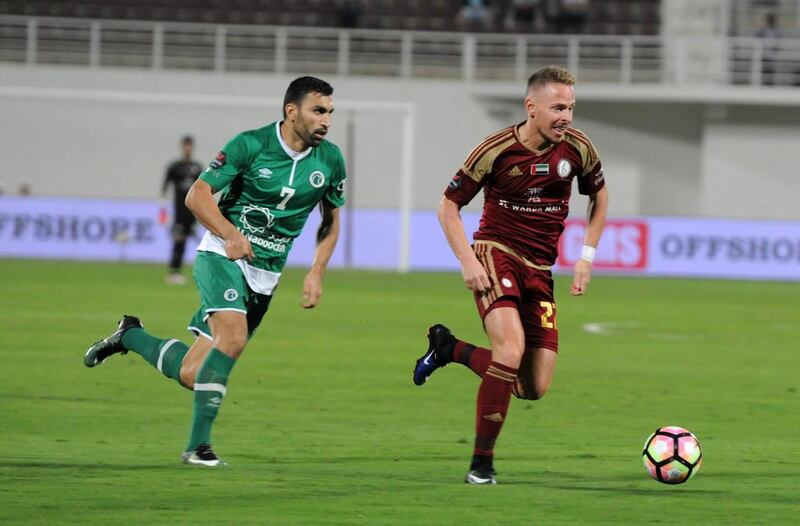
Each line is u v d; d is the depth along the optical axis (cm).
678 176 10606
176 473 2136
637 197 10588
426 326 5150
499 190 2173
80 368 3666
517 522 1809
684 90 10162
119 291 6291
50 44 10844
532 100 2116
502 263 2158
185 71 10106
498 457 2427
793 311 6341
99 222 8781
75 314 5153
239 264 2245
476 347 2275
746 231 8750
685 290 7594
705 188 10481
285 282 7369
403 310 5812
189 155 6838
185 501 1902
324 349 4331
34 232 8762
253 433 2655
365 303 6131
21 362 3747
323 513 1841
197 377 2209
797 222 8719
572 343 4738
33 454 2306
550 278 2220
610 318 5791
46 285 6550
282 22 11062
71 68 10062
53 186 10006
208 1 11125
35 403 2988
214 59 10581
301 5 11125
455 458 2394
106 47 10831
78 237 8781
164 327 4722
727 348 4684
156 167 10050
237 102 8531
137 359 3925
